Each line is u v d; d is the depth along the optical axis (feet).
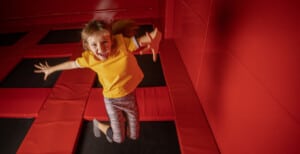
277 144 4.23
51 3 19.21
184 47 12.41
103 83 5.77
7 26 19.98
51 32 18.24
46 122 8.77
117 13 19.90
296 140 3.68
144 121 8.92
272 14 4.09
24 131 8.80
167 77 11.40
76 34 17.63
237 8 5.46
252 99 5.07
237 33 5.59
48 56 14.35
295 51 3.56
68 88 10.77
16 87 11.42
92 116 8.96
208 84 8.28
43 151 7.60
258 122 4.88
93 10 19.71
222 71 6.78
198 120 8.57
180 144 7.64
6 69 12.84
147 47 5.67
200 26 8.93
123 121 6.62
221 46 6.74
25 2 18.95
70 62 5.72
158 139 8.16
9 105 9.84
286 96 3.85
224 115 6.87
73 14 19.84
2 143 8.35
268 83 4.38
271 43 4.19
